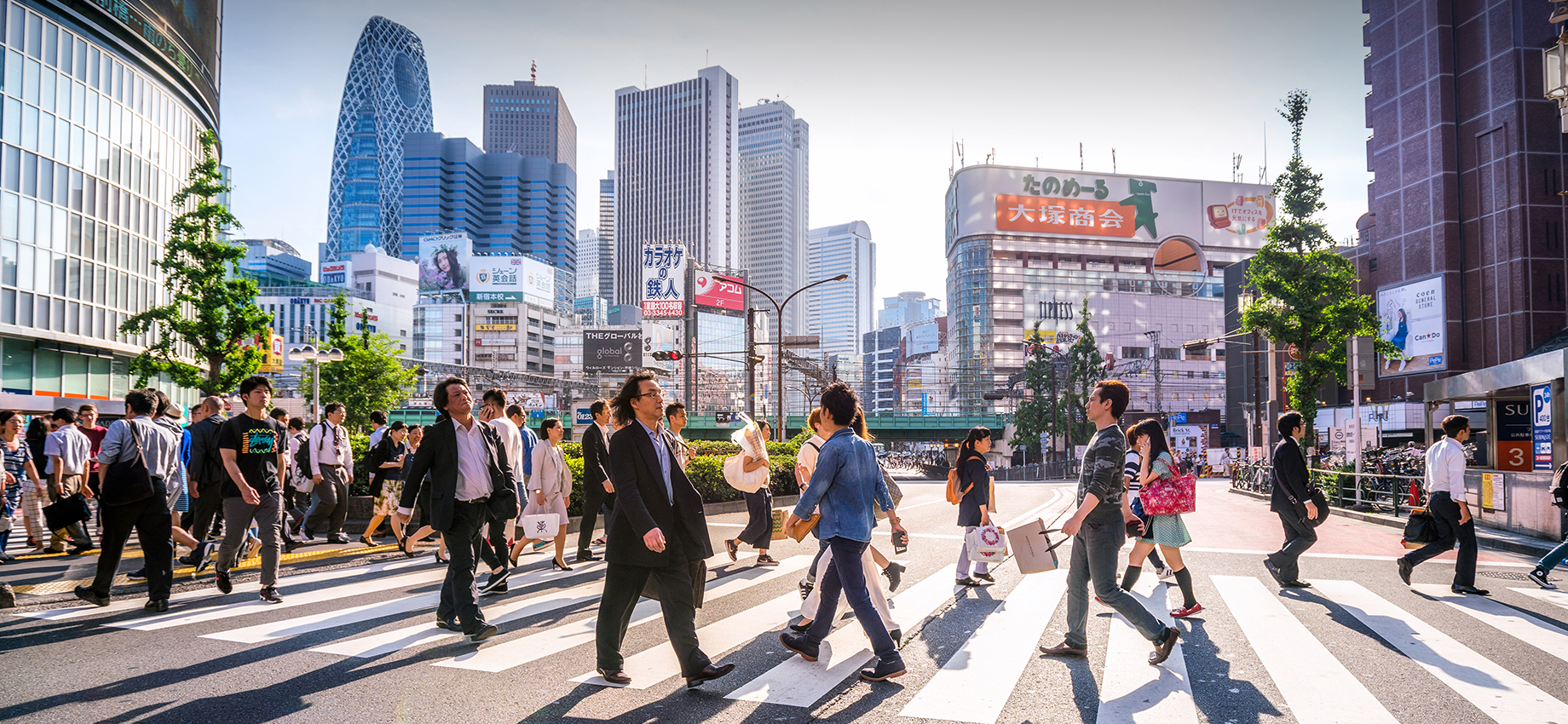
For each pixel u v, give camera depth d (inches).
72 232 1195.9
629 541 157.4
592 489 323.9
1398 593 267.0
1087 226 4094.5
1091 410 181.2
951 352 4291.3
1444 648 193.5
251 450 234.4
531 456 331.6
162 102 1395.2
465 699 151.1
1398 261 1704.0
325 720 139.0
